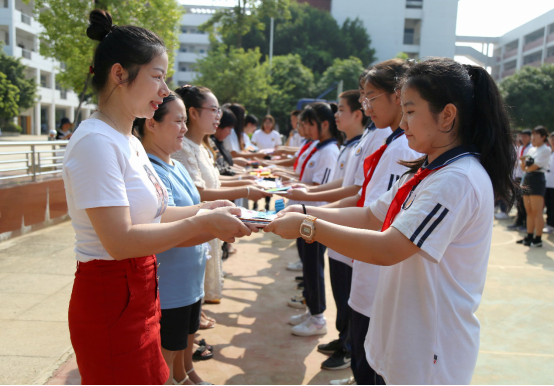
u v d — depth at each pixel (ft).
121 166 4.44
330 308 12.76
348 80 109.19
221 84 70.49
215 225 4.70
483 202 4.32
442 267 4.46
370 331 5.30
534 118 84.48
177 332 6.77
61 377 8.13
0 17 74.69
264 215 5.40
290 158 21.35
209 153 10.28
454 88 4.33
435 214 4.16
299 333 10.75
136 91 4.56
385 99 7.04
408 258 4.66
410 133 4.67
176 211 5.89
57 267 14.25
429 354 4.47
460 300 4.51
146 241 4.26
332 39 135.74
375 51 147.33
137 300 4.60
